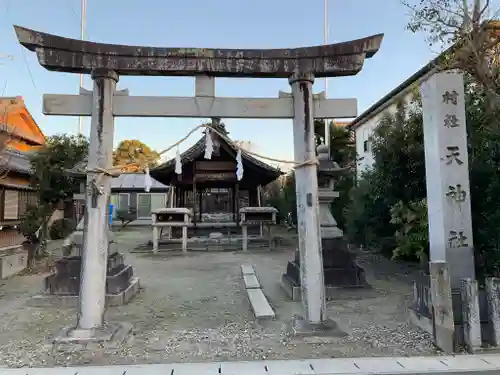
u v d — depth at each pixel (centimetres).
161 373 401
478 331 456
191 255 1437
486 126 648
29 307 686
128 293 742
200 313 648
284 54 535
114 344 475
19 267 1052
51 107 514
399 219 906
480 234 629
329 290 751
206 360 441
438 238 521
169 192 1841
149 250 1566
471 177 644
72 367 418
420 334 517
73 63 506
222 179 1802
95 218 506
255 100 539
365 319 598
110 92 515
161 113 523
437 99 523
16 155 1377
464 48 720
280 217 2673
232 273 1046
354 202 1329
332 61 538
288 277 827
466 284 467
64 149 1279
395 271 1016
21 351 468
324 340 496
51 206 1277
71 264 724
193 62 523
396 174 960
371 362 428
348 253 808
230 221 2106
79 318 501
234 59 529
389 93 1428
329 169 820
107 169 507
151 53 518
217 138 1630
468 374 396
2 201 1111
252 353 461
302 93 534
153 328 563
